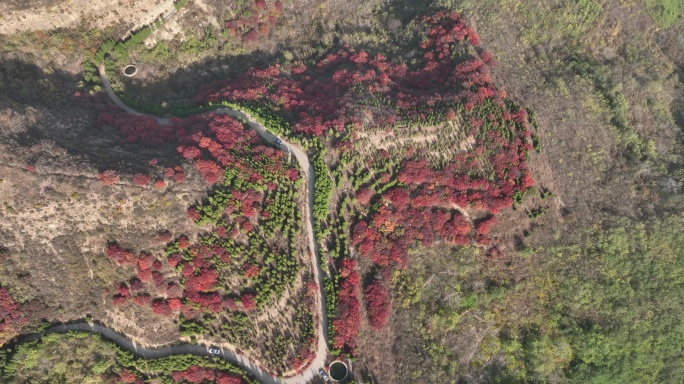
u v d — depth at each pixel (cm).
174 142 7488
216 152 7312
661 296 8000
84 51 8281
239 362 6794
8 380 5959
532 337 7500
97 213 6444
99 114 7831
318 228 7312
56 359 6238
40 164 6219
